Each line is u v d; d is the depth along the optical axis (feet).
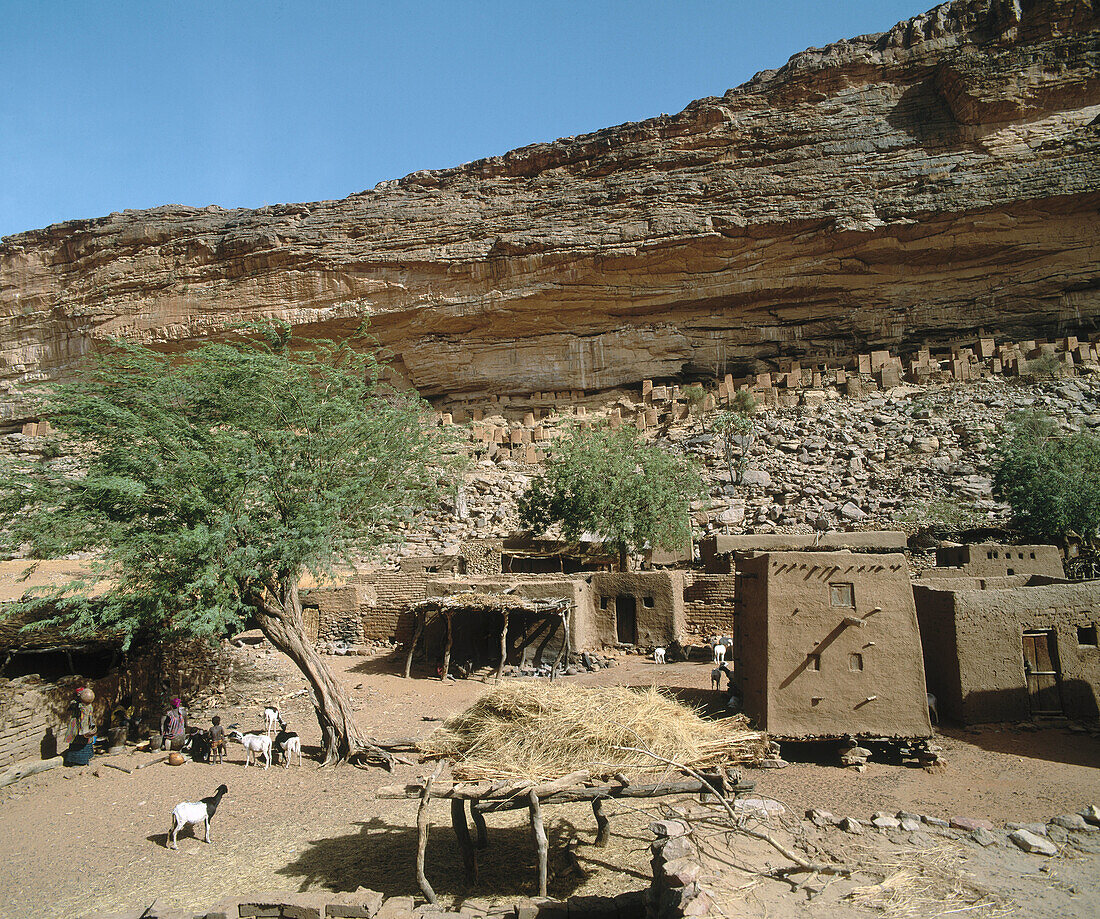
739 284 168.35
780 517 104.63
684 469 97.96
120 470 50.21
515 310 176.96
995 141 165.99
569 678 66.18
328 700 49.39
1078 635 47.93
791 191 172.76
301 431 54.44
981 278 160.25
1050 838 30.04
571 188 194.39
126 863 33.91
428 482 59.41
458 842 31.58
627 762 27.94
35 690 49.75
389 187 212.02
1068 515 81.66
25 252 211.61
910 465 112.78
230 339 188.75
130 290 199.21
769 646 43.11
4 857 35.19
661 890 24.49
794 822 32.01
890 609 42.83
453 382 181.68
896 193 165.68
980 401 128.36
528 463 138.41
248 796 42.57
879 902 24.77
